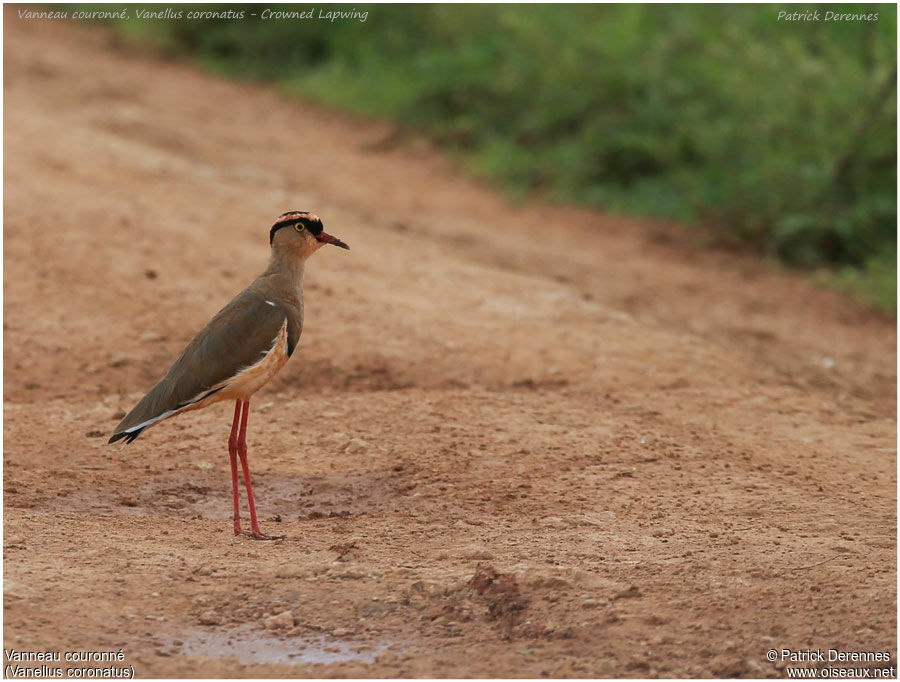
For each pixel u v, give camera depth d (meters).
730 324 17.39
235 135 26.72
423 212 22.55
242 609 7.84
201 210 19.12
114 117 25.92
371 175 25.05
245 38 33.78
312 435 11.76
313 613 7.79
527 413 12.34
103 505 10.04
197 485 10.62
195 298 15.36
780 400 13.38
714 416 12.56
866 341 17.48
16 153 20.69
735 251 21.86
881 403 14.26
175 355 13.87
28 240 16.70
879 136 21.25
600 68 25.86
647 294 18.50
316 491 10.52
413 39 32.31
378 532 9.38
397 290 16.23
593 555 8.71
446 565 8.56
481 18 30.14
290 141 27.03
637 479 10.59
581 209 23.98
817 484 10.59
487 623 7.63
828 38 23.25
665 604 7.76
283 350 9.58
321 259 17.28
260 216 19.34
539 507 9.91
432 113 28.64
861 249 21.19
